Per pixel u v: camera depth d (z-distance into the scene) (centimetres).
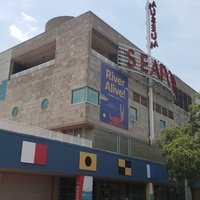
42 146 2281
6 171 2338
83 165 2578
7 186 2355
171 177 3134
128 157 3123
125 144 3391
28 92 3612
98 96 3159
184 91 5006
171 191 4172
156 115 4075
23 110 3588
